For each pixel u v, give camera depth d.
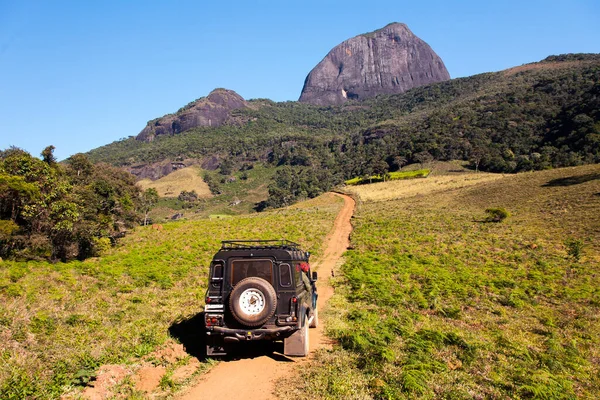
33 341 8.66
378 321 12.76
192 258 27.56
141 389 7.05
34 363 7.18
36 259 27.16
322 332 11.56
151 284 18.86
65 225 29.02
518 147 148.00
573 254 27.39
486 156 139.62
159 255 29.61
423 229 42.56
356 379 7.70
